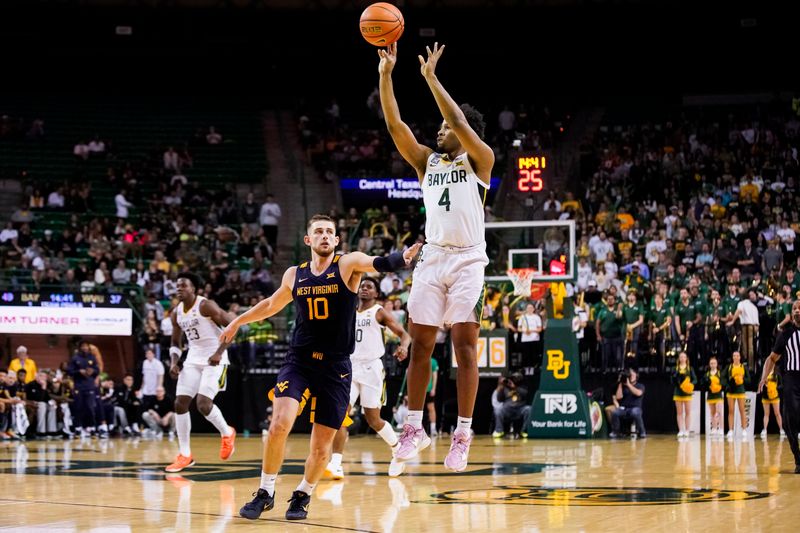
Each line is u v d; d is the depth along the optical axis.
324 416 6.59
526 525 5.93
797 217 24.14
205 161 30.09
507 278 16.94
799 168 26.34
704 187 26.05
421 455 13.03
